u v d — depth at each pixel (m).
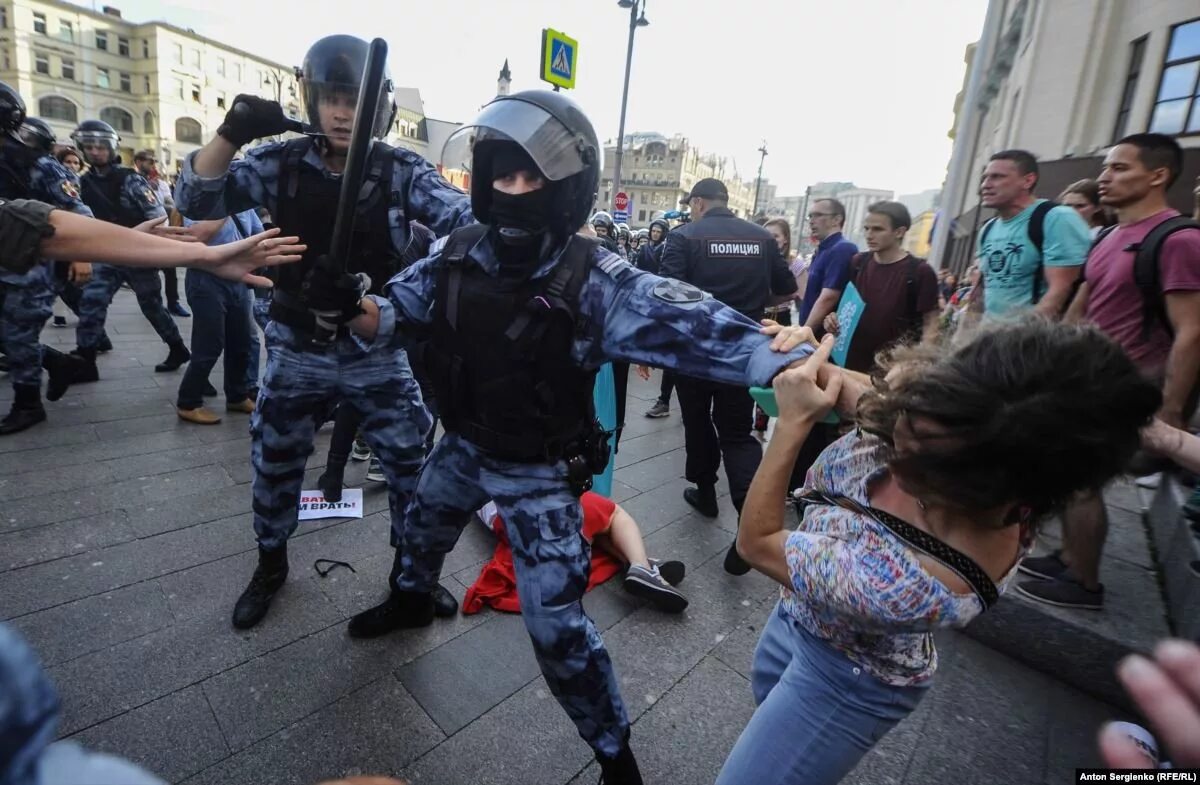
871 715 1.12
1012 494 0.82
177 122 57.81
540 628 1.50
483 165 1.40
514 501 1.52
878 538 0.98
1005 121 14.90
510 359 1.41
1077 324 0.85
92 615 2.19
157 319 4.99
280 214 1.98
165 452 3.57
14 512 2.79
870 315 3.31
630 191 94.44
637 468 4.07
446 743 1.79
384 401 2.19
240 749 1.71
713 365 1.24
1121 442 0.79
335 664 2.06
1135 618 2.28
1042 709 2.12
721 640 2.36
